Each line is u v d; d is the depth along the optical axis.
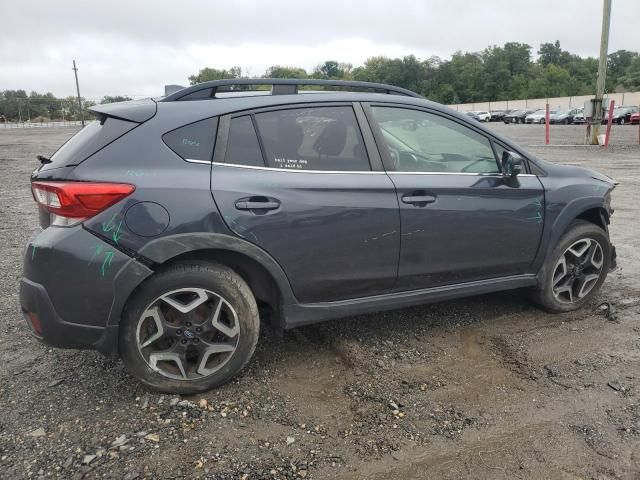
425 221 3.43
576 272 4.19
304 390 3.15
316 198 3.14
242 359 3.12
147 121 2.97
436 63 113.75
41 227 3.04
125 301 2.83
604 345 3.68
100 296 2.79
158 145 2.93
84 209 2.74
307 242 3.14
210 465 2.50
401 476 2.45
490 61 110.56
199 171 2.96
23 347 3.72
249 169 3.07
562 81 107.69
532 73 112.06
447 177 3.57
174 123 3.00
